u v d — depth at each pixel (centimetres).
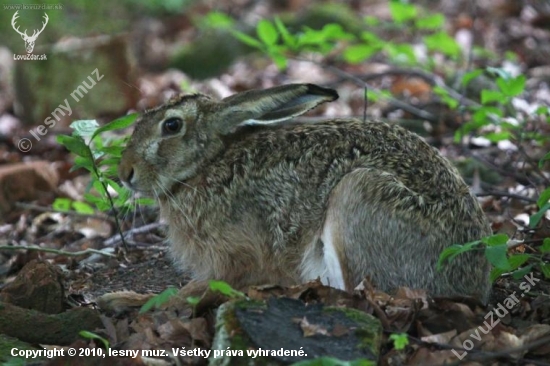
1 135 1994
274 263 1130
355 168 1088
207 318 1023
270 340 895
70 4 2555
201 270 1175
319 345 894
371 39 1912
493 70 1469
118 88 2056
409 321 986
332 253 1057
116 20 2645
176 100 1165
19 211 1648
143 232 1442
